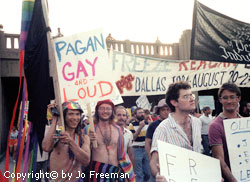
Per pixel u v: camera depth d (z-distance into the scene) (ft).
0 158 28.09
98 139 10.09
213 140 8.63
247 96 32.58
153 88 15.74
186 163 6.96
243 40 12.26
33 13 9.04
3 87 34.73
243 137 8.52
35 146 9.51
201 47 11.84
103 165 9.84
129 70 15.60
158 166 7.13
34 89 8.97
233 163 8.34
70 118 8.98
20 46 9.11
